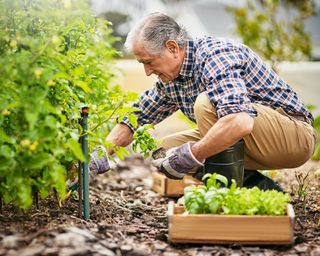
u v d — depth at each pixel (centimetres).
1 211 370
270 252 330
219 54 388
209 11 1405
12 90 327
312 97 907
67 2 354
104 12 1125
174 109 455
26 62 318
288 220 330
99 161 410
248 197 340
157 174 518
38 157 320
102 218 391
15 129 341
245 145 414
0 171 328
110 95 477
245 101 373
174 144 454
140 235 360
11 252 303
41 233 326
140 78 879
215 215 332
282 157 420
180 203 359
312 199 457
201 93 398
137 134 392
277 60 797
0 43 349
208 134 371
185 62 401
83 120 364
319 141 638
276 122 409
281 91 417
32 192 368
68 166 379
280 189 439
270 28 788
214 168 395
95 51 505
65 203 411
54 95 359
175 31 395
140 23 396
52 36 340
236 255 324
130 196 503
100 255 308
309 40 795
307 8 806
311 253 328
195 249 333
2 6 346
